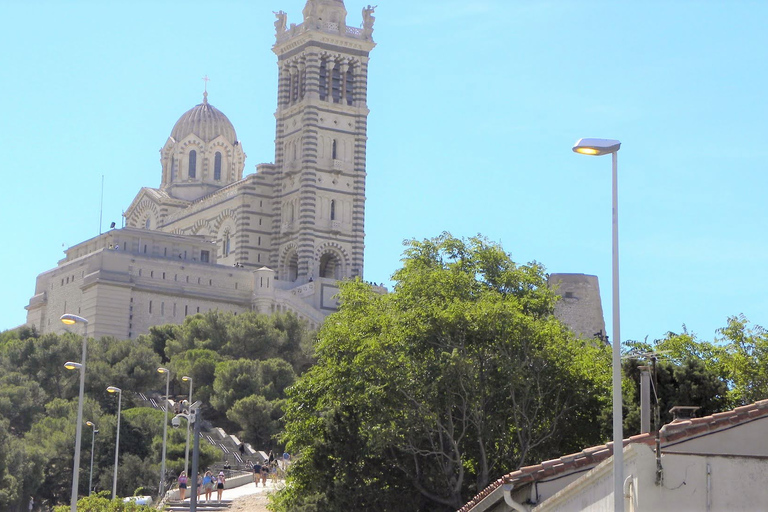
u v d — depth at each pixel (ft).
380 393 230.89
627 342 244.83
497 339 236.43
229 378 586.04
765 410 125.80
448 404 230.27
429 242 279.49
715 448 125.39
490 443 237.25
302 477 239.71
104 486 464.65
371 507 231.30
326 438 236.63
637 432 197.57
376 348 233.55
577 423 233.55
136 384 594.65
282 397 589.73
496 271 274.98
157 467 474.49
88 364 589.32
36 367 592.19
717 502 115.55
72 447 479.41
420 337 237.66
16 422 530.27
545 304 270.05
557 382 234.17
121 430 496.64
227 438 544.21
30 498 452.76
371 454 232.53
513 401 229.04
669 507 115.55
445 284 260.01
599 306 353.51
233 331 654.94
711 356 241.55
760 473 115.75
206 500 327.06
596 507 126.52
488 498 150.51
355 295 270.67
